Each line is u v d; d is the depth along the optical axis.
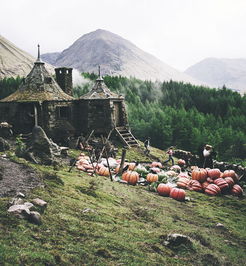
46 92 29.73
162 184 16.56
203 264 8.15
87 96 32.34
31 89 29.88
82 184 13.88
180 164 27.53
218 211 14.50
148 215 11.37
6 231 7.05
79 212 9.67
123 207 11.92
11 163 13.85
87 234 8.12
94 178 16.19
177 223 11.30
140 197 14.50
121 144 31.19
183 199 15.69
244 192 19.47
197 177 19.03
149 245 8.36
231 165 23.78
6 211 7.95
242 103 92.25
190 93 103.25
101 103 31.86
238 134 63.81
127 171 18.16
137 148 31.39
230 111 86.00
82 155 23.34
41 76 30.73
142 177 19.66
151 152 31.34
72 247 7.21
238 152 62.19
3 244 6.44
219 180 18.78
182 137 62.81
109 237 8.25
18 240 6.84
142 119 66.62
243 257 9.19
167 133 62.34
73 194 11.57
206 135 61.81
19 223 7.56
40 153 17.09
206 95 100.56
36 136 17.39
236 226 12.38
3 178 11.27
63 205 9.86
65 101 30.39
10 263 5.89
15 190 10.09
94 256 7.05
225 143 63.22
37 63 31.39
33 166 14.38
